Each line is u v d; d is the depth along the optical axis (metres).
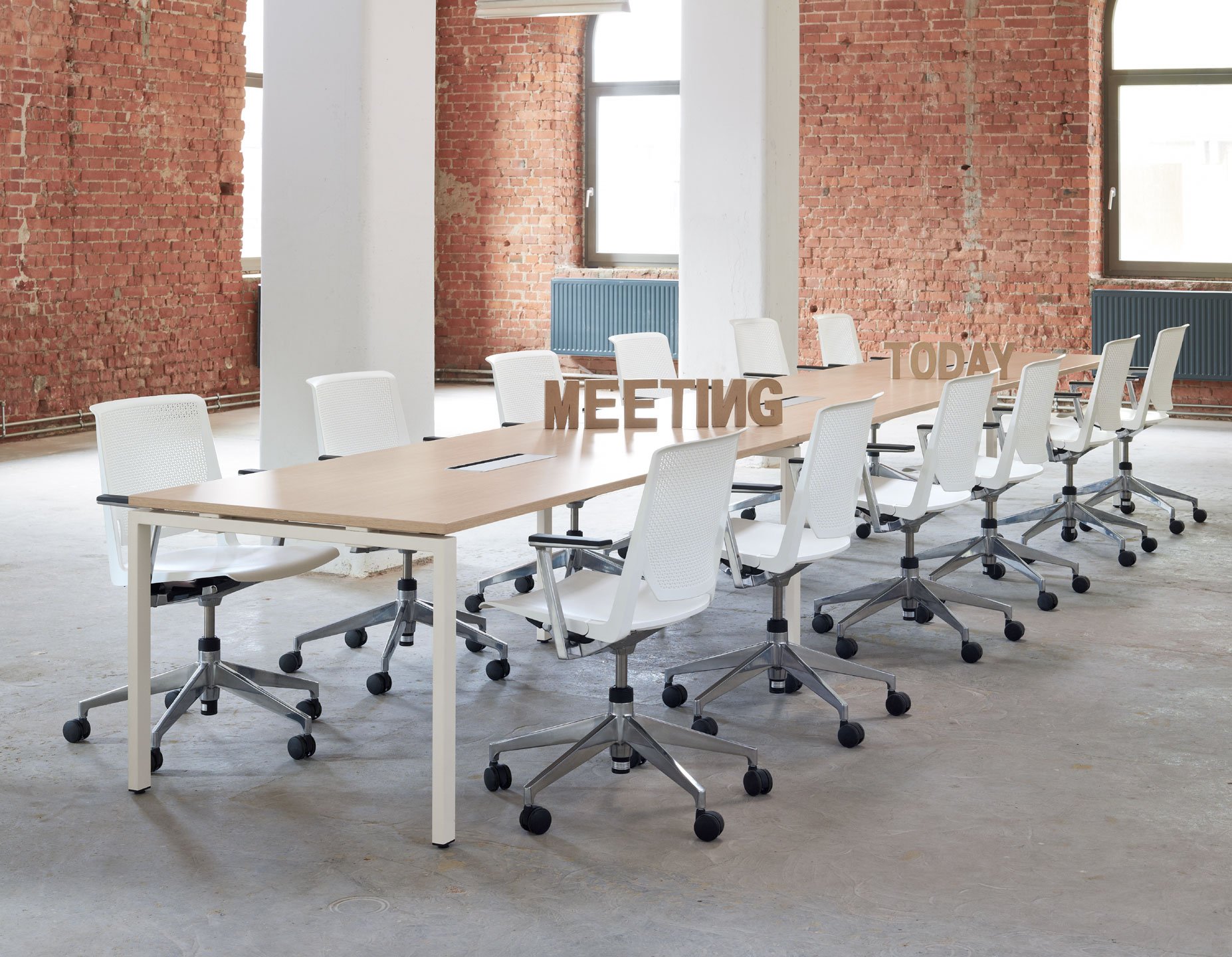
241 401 11.45
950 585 6.03
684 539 3.58
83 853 3.33
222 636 5.19
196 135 10.74
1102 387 6.57
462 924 2.98
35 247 9.52
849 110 11.27
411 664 4.91
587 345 12.36
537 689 4.62
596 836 3.44
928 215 11.19
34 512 7.32
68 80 9.62
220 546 4.44
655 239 12.50
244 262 11.84
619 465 4.28
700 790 3.47
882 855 3.32
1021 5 10.74
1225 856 3.31
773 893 3.12
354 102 6.05
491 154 12.58
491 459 4.39
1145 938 2.90
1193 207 10.88
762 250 8.47
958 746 4.08
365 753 4.02
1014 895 3.11
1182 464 8.90
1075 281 10.90
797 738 4.17
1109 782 3.79
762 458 8.80
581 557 5.62
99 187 9.95
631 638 3.58
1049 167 10.84
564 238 12.59
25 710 4.34
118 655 4.90
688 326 8.69
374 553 6.22
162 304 10.60
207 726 4.25
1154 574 6.22
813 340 11.64
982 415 5.20
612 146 12.52
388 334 6.27
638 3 12.24
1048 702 4.48
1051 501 7.79
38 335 9.61
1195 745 4.08
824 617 5.29
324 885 3.17
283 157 6.20
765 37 8.30
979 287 11.14
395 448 4.64
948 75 10.98
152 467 4.41
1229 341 10.48
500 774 3.73
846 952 2.85
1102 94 10.95
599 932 2.94
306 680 4.33
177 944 2.89
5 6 9.12
